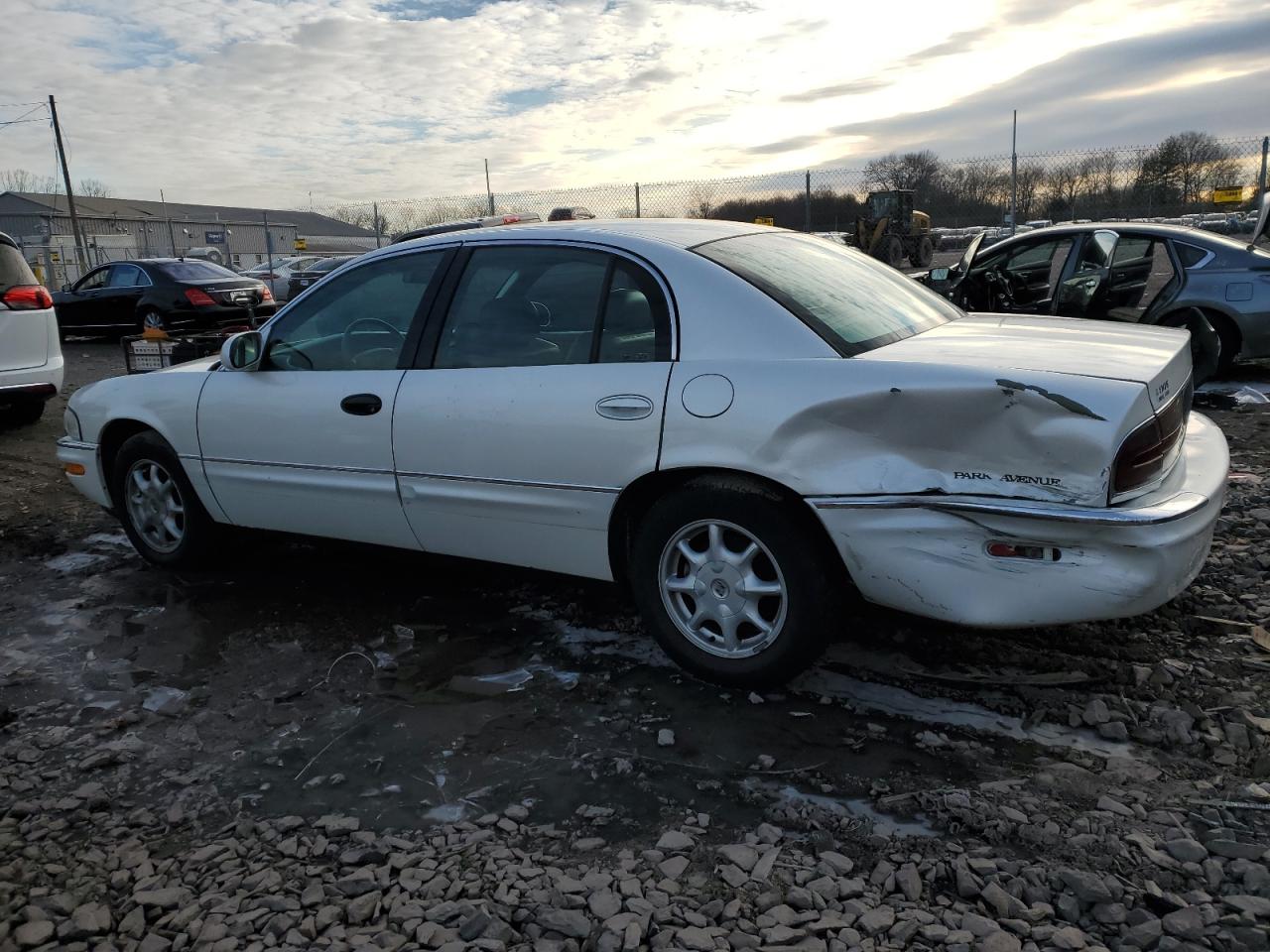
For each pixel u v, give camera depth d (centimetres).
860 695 315
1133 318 790
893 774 271
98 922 224
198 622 407
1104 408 256
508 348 348
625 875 232
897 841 242
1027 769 271
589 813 260
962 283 845
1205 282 762
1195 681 311
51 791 284
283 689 343
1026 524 264
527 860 240
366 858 245
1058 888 221
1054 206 1819
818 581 296
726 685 321
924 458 276
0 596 448
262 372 413
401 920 220
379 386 372
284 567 469
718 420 296
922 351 295
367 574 453
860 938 208
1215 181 1622
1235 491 500
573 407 324
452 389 353
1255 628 341
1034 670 324
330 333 397
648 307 321
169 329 1491
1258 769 263
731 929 213
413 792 276
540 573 439
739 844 243
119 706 337
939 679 322
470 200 1859
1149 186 1697
